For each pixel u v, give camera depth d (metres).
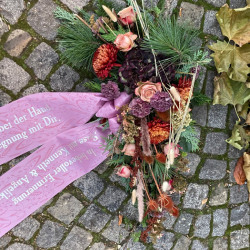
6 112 1.12
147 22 1.05
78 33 1.14
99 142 1.28
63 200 1.46
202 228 1.68
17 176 1.20
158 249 1.64
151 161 1.06
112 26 1.10
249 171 1.55
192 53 1.10
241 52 1.29
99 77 1.13
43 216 1.44
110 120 1.10
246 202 1.72
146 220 1.38
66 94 1.15
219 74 1.42
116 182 1.51
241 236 1.76
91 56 1.19
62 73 1.30
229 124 1.55
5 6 1.19
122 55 1.16
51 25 1.24
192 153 1.56
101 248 1.55
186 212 1.64
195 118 1.50
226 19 1.26
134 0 0.94
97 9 1.27
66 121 1.20
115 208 1.54
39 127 1.17
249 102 1.44
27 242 1.44
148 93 0.94
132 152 1.08
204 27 1.37
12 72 1.26
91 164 1.30
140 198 1.10
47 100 1.15
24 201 1.23
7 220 1.21
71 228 1.49
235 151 1.61
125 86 1.08
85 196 1.48
